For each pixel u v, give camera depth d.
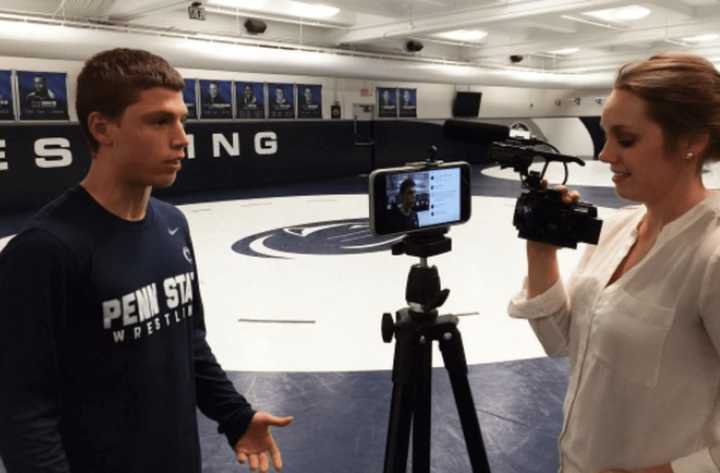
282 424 1.49
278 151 13.52
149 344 1.23
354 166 15.06
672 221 1.09
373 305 4.79
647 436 1.10
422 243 1.55
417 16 11.31
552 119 19.94
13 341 1.06
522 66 18.33
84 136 1.19
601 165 17.05
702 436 1.05
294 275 5.70
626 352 1.11
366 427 2.90
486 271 5.79
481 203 10.11
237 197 11.27
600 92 20.70
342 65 12.47
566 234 1.21
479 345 3.94
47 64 10.32
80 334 1.14
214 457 2.65
